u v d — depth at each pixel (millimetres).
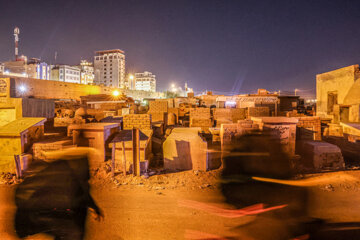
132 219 4246
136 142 6395
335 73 15570
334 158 6875
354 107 10766
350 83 14086
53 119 11203
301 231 3703
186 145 6961
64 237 3707
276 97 26906
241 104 26547
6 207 4734
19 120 8031
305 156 7293
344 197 4887
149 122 9031
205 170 6754
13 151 7105
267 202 4355
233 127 6637
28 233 3824
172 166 7043
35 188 5633
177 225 4020
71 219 4254
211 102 30219
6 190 5574
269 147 4465
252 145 4512
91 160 7207
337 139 8508
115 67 97375
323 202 4609
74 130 7445
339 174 6238
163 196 5184
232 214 4262
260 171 4484
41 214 4422
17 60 70375
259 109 13039
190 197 5086
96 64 100188
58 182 5945
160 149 8695
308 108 26469
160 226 4004
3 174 6555
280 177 4492
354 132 8906
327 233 3650
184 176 6348
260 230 3752
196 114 12992
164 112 13445
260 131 4539
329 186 5352
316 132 8461
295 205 4281
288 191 4465
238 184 4594
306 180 5742
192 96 31859
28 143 7492
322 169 6723
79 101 35312
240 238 3586
